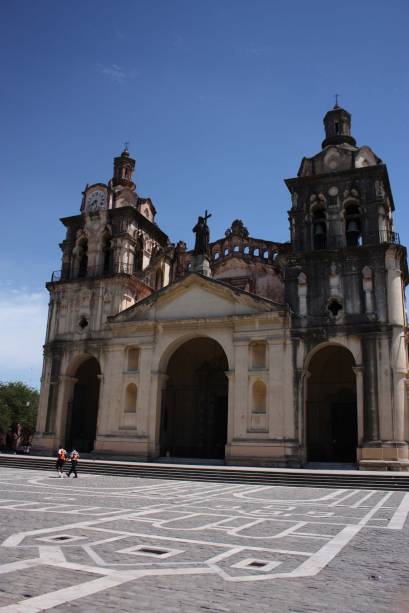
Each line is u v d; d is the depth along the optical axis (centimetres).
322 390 3919
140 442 3716
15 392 7944
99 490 2230
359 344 3341
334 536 1243
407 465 3033
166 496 2066
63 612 662
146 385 3819
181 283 3884
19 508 1596
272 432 3372
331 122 4228
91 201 4622
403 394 3200
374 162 3859
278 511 1675
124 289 4216
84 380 4500
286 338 3503
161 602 716
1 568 864
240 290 3688
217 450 4197
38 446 4072
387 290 3384
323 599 752
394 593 791
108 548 1043
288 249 4344
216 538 1191
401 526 1397
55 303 4419
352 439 3794
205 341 4309
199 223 4088
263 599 743
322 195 3803
